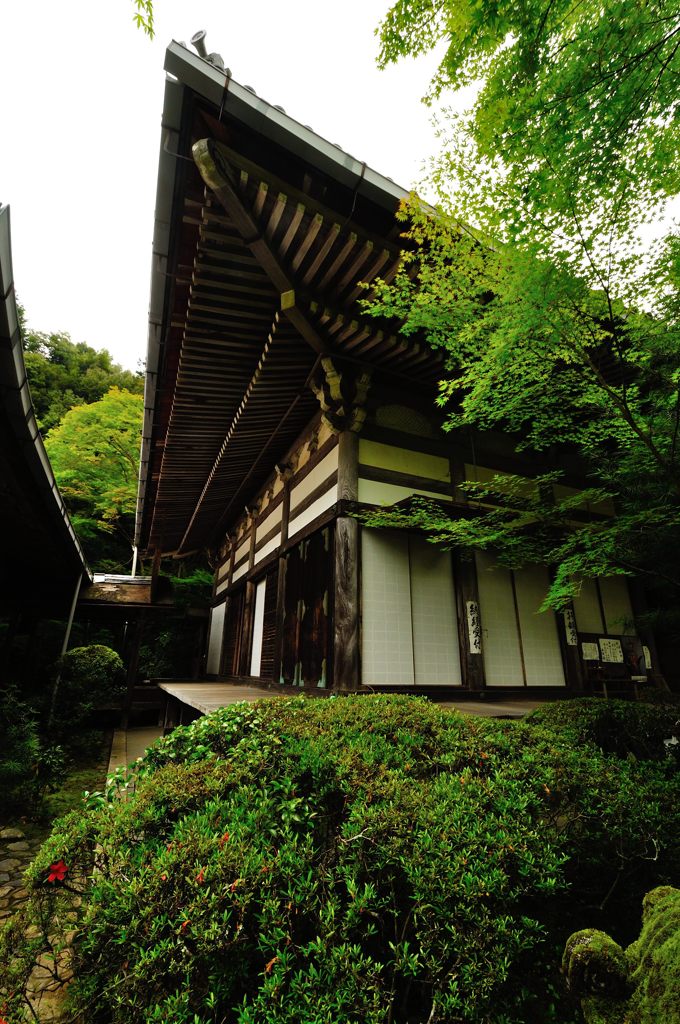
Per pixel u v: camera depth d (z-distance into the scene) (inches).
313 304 213.6
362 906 74.1
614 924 110.6
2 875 173.6
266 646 383.2
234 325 232.2
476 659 268.2
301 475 347.6
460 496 301.3
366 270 204.4
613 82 96.6
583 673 305.7
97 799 110.3
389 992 68.4
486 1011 72.2
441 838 83.5
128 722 494.9
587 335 157.5
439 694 252.7
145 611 528.4
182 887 74.5
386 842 84.9
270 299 222.4
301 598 310.3
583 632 322.3
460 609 278.5
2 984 80.0
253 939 74.8
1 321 142.5
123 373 1264.8
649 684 327.9
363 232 191.5
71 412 831.7
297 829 97.3
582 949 71.9
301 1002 64.2
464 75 104.7
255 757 111.5
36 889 86.0
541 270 132.6
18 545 354.0
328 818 101.2
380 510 245.8
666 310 153.2
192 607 641.6
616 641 332.8
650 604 365.7
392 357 259.6
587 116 102.4
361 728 130.0
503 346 152.8
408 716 137.3
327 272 205.2
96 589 514.0
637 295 147.2
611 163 111.4
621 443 212.7
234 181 163.6
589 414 215.0
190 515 539.2
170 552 676.1
